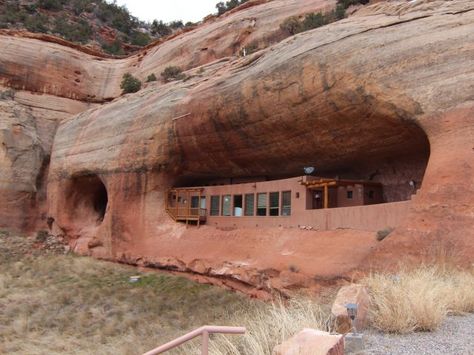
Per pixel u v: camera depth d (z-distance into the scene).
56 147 40.22
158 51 50.56
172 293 23.62
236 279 22.20
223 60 34.97
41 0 77.62
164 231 29.36
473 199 13.77
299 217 22.22
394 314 7.03
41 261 32.59
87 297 23.72
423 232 14.34
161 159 29.53
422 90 16.50
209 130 26.88
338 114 20.16
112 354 14.85
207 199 28.31
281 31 39.47
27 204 39.50
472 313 8.20
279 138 23.92
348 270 16.06
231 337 7.12
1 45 45.50
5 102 41.47
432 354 5.78
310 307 7.66
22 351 15.94
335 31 20.88
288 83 21.64
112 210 31.84
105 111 35.97
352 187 22.06
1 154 38.88
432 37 17.12
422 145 19.52
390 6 20.59
